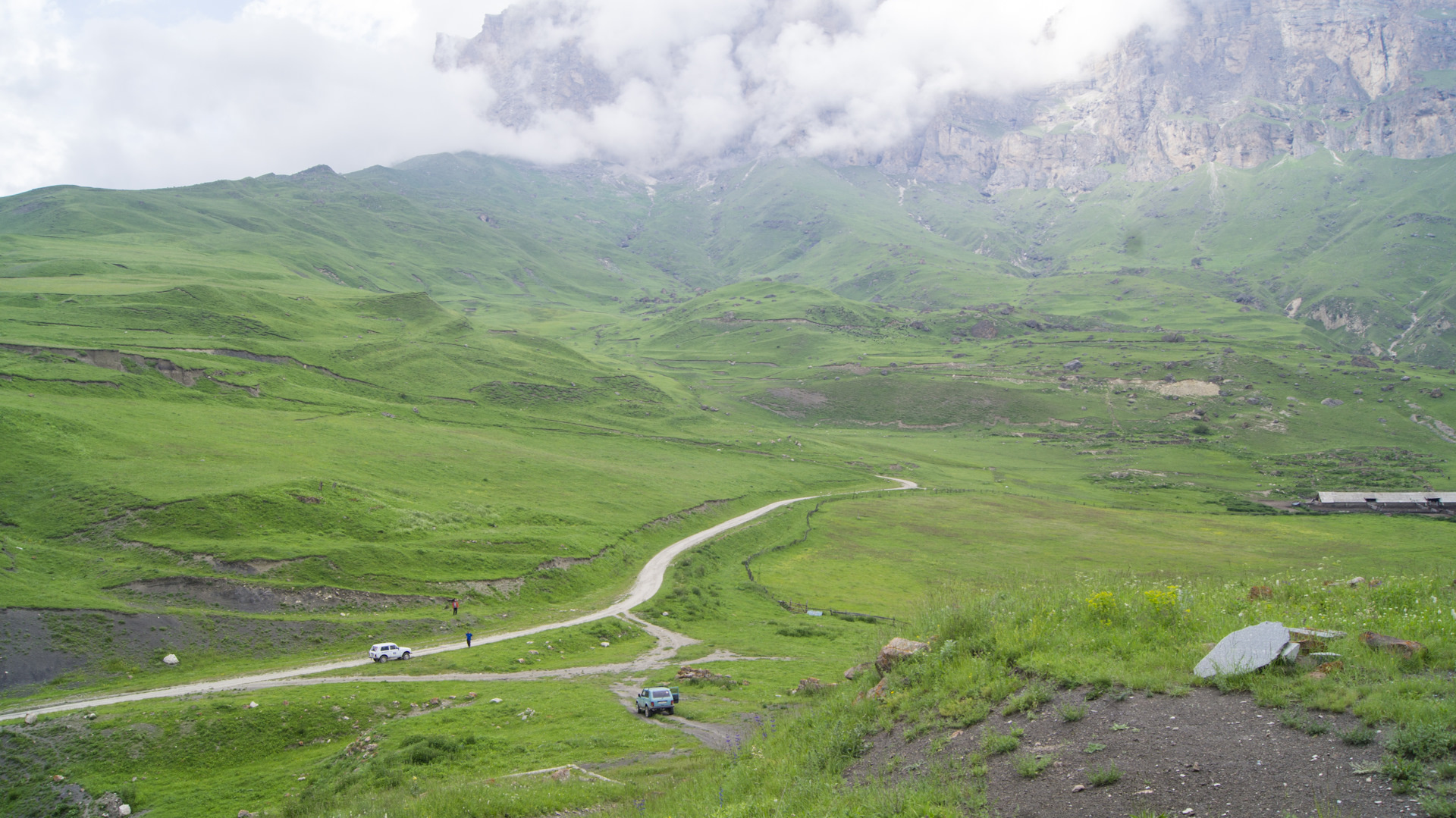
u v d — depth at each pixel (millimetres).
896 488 184500
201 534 89125
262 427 149750
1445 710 12164
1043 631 19406
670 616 87250
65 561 79875
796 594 101812
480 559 96062
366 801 31562
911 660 20500
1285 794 11477
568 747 38312
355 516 101750
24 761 44969
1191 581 24984
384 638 74438
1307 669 14984
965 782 14383
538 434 195500
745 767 19875
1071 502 179250
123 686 59375
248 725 48875
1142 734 14141
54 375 150625
